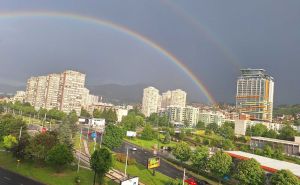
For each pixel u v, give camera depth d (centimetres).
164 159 13788
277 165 10531
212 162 10331
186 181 9581
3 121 13062
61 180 8869
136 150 15738
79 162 10950
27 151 9844
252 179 9019
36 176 9100
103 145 14975
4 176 8825
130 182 7662
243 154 12300
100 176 9050
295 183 8056
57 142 10288
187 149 12462
